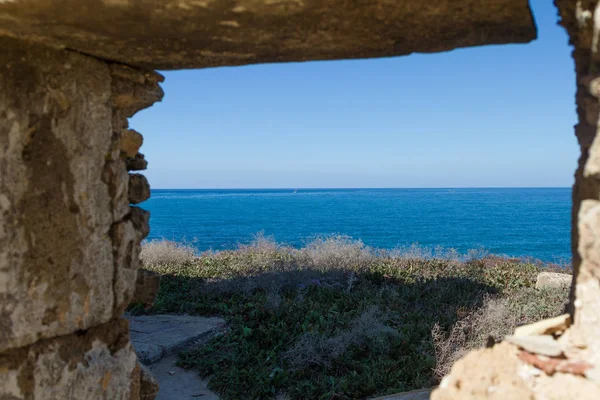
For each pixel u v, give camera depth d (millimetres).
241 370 5395
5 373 2420
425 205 89375
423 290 8523
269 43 2436
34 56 2486
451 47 2430
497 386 2127
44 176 2525
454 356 5324
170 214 64188
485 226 44938
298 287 8539
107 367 2926
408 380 5184
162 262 11172
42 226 2518
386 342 5898
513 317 6418
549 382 2045
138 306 7609
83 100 2697
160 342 6039
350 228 42812
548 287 8109
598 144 1962
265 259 11156
